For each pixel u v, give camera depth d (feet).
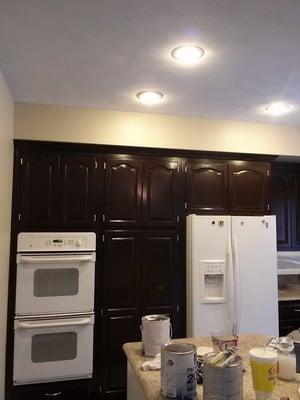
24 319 8.96
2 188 7.93
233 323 9.73
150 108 9.97
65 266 9.30
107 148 10.05
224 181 10.85
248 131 11.21
